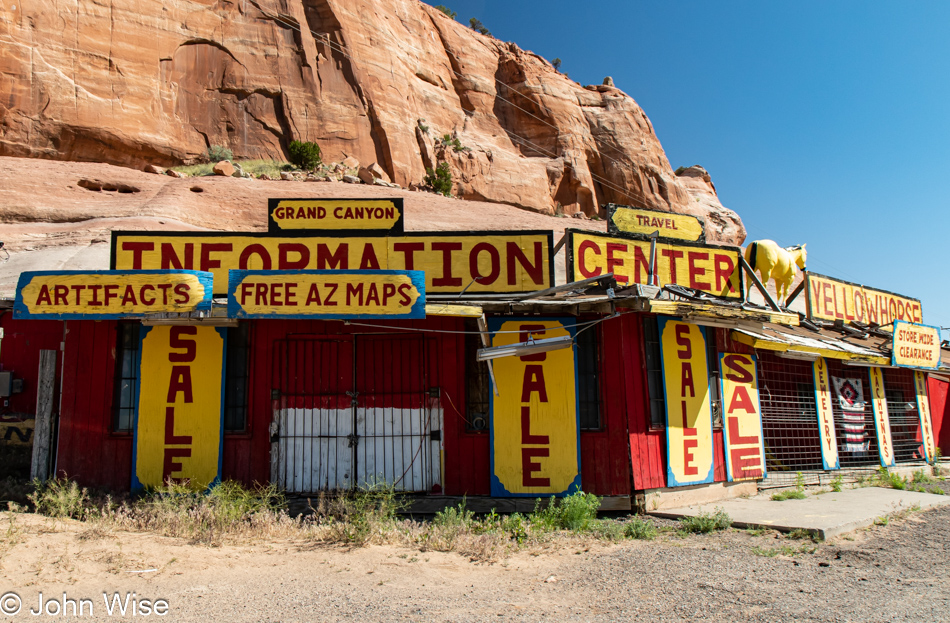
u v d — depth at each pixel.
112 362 9.84
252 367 9.84
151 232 10.72
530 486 9.55
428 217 43.31
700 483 10.54
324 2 60.00
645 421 10.02
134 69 48.50
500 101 78.25
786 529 7.87
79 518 7.69
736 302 12.72
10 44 43.34
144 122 48.12
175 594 5.26
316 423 9.73
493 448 9.65
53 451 9.81
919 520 8.71
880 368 16.22
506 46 82.62
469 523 8.05
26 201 33.66
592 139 80.00
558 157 75.94
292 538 7.34
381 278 8.75
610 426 9.77
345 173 54.22
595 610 4.99
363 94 60.09
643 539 7.70
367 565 6.28
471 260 10.94
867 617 4.77
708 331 11.38
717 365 11.34
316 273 8.74
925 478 13.45
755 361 12.16
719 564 6.37
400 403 9.81
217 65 53.50
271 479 9.54
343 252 10.91
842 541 7.43
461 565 6.37
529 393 9.80
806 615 4.82
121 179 39.38
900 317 18.28
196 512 7.83
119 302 8.71
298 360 9.88
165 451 9.48
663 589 5.52
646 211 12.98
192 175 46.91
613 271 11.54
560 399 9.77
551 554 6.86
